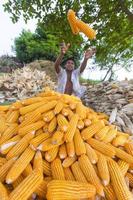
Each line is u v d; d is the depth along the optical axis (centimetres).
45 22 1107
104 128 362
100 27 1134
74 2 1077
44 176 323
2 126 372
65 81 875
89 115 374
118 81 995
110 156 339
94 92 955
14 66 2169
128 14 1073
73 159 329
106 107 834
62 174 315
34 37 2277
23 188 287
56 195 286
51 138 343
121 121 647
